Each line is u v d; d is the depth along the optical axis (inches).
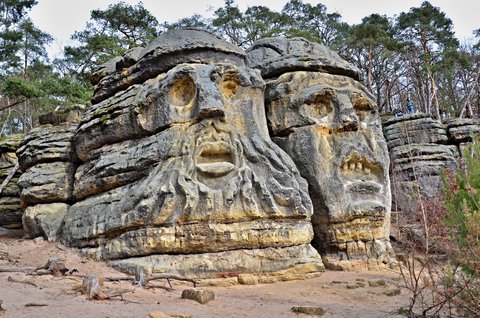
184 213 406.6
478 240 240.1
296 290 372.8
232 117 458.6
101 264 425.7
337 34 1505.9
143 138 471.5
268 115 535.5
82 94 1133.1
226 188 421.4
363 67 1537.9
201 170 423.8
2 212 697.6
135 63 527.2
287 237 420.5
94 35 1272.1
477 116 1278.3
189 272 394.6
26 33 1481.3
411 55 1446.9
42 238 526.9
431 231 299.6
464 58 1349.7
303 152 507.5
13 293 284.7
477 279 269.4
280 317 274.5
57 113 661.9
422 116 861.2
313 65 549.3
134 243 415.5
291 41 594.9
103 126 500.7
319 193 498.6
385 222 514.9
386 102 1477.6
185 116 448.8
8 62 1273.4
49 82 1112.2
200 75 460.1
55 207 539.8
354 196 505.4
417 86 1552.7
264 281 399.5
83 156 534.3
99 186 485.7
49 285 321.7
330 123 519.8
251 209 415.5
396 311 292.5
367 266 486.0
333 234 496.4
